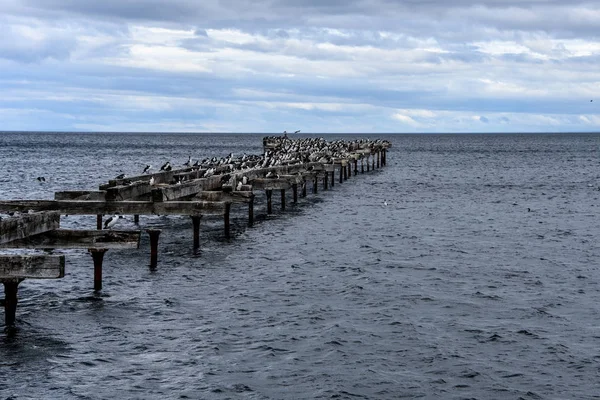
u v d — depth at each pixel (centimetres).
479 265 3269
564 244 3881
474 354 2056
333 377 1870
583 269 3200
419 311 2470
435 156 15412
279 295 2652
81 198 3397
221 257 3331
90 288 2686
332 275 3008
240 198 3750
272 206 5412
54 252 3353
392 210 5356
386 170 10294
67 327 2205
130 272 2966
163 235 3900
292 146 8775
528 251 3653
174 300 2547
